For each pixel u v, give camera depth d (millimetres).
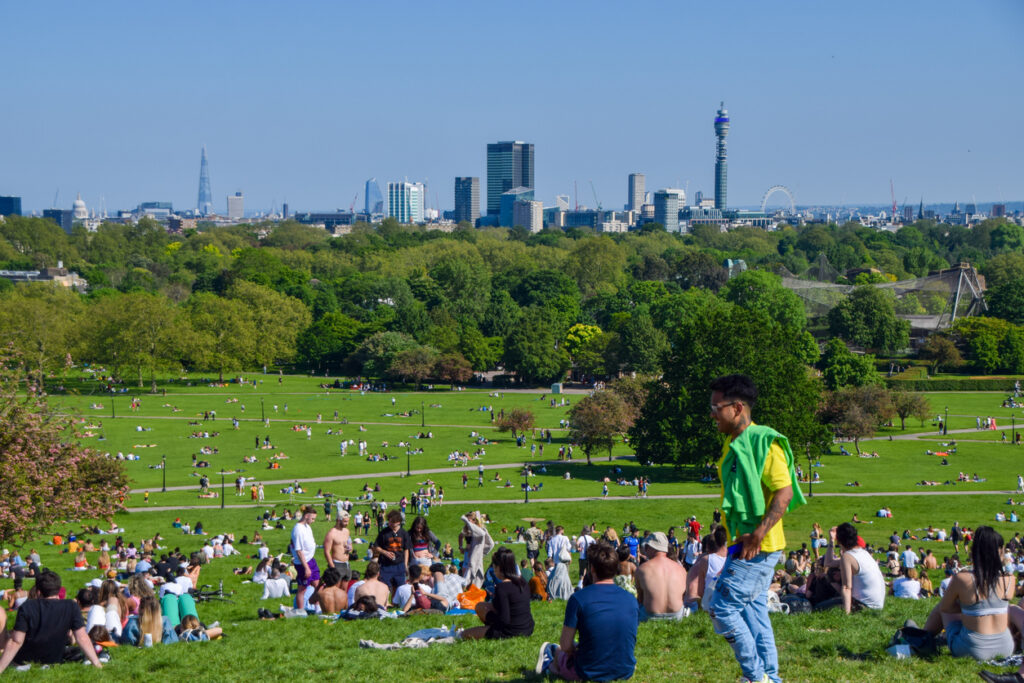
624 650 15531
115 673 19016
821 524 79062
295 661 19203
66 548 63344
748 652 13406
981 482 99375
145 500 91250
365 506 87875
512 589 20000
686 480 102438
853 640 18328
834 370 166750
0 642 19547
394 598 26797
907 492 94250
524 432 134625
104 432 135375
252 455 118938
